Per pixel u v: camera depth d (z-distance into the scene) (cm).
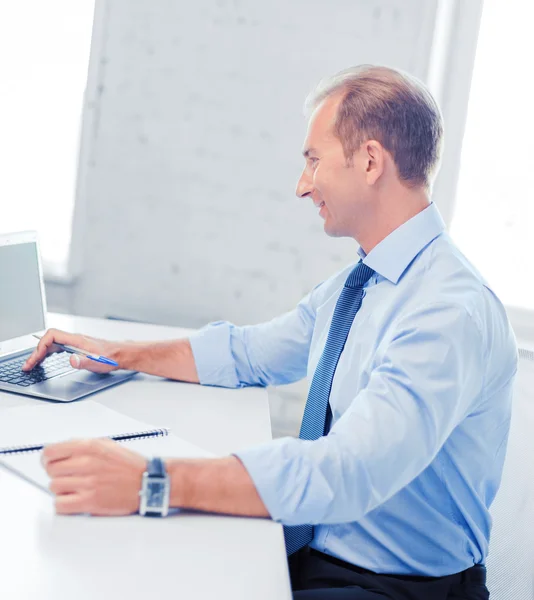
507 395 117
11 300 156
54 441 105
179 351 151
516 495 119
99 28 247
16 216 270
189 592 73
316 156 122
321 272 244
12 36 263
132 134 249
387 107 117
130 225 253
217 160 245
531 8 240
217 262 249
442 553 114
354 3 233
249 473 92
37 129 266
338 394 122
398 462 96
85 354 143
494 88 245
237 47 240
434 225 122
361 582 109
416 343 103
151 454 105
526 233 246
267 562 81
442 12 236
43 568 74
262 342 153
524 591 112
